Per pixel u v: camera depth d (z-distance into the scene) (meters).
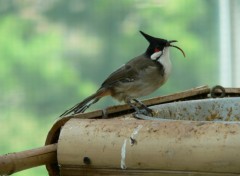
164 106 6.85
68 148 5.62
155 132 5.33
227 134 5.05
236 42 11.31
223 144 5.03
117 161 5.41
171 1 12.04
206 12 11.96
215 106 7.04
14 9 11.95
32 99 11.91
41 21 11.99
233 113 7.02
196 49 12.04
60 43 12.01
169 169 5.21
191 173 5.14
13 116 11.75
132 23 11.99
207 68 11.95
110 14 11.94
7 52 11.98
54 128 5.95
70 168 5.66
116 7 11.95
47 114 11.87
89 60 11.99
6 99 11.80
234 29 11.30
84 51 12.01
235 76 11.37
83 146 5.57
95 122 5.69
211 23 11.93
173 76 12.17
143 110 6.74
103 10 11.98
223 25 11.41
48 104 11.91
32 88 11.98
